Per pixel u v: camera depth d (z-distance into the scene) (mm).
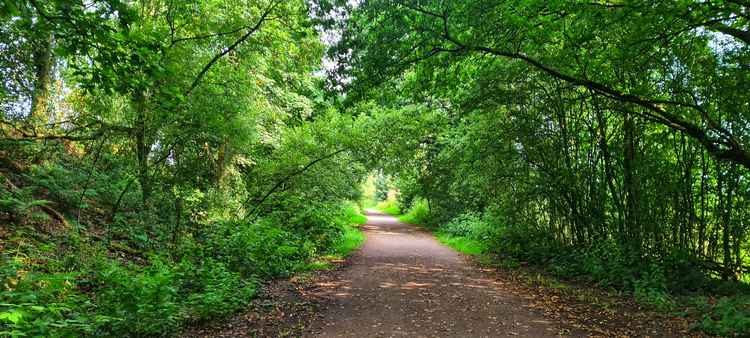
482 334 6016
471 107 12281
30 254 6637
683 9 6836
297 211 15562
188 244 9352
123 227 9859
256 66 12906
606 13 7367
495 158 13312
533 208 14406
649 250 10180
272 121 16156
